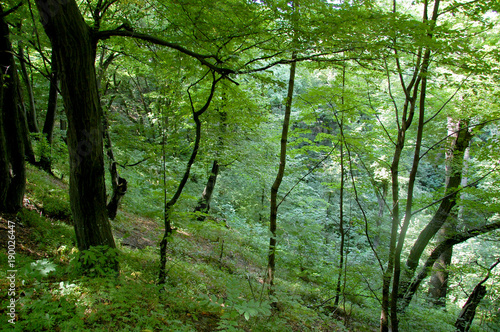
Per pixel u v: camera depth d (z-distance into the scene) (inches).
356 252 433.4
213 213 553.3
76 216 156.2
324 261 355.3
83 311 112.6
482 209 306.2
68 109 143.9
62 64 138.1
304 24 162.9
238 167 475.8
